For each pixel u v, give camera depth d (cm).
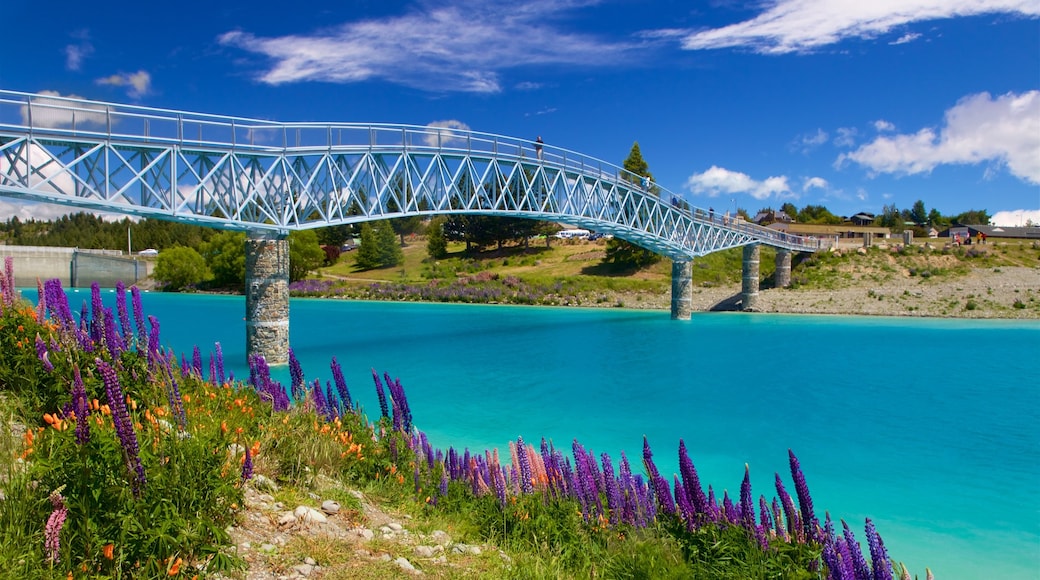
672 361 4222
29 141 2716
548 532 836
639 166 11338
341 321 6788
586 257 11244
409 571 668
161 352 969
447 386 3281
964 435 2378
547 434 2312
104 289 11019
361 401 2766
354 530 748
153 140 3138
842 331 5981
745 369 3931
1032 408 2853
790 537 760
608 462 903
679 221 6938
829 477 1873
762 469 1945
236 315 7025
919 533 1462
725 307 8394
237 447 722
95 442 549
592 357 4384
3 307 905
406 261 12850
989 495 1722
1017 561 1314
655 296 9062
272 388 1056
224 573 579
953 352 4672
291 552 650
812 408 2841
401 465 971
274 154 3675
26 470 573
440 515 874
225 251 11212
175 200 3234
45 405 782
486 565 727
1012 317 7056
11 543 504
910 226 16462
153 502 556
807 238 9344
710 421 2580
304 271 11162
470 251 13112
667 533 817
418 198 4584
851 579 654
